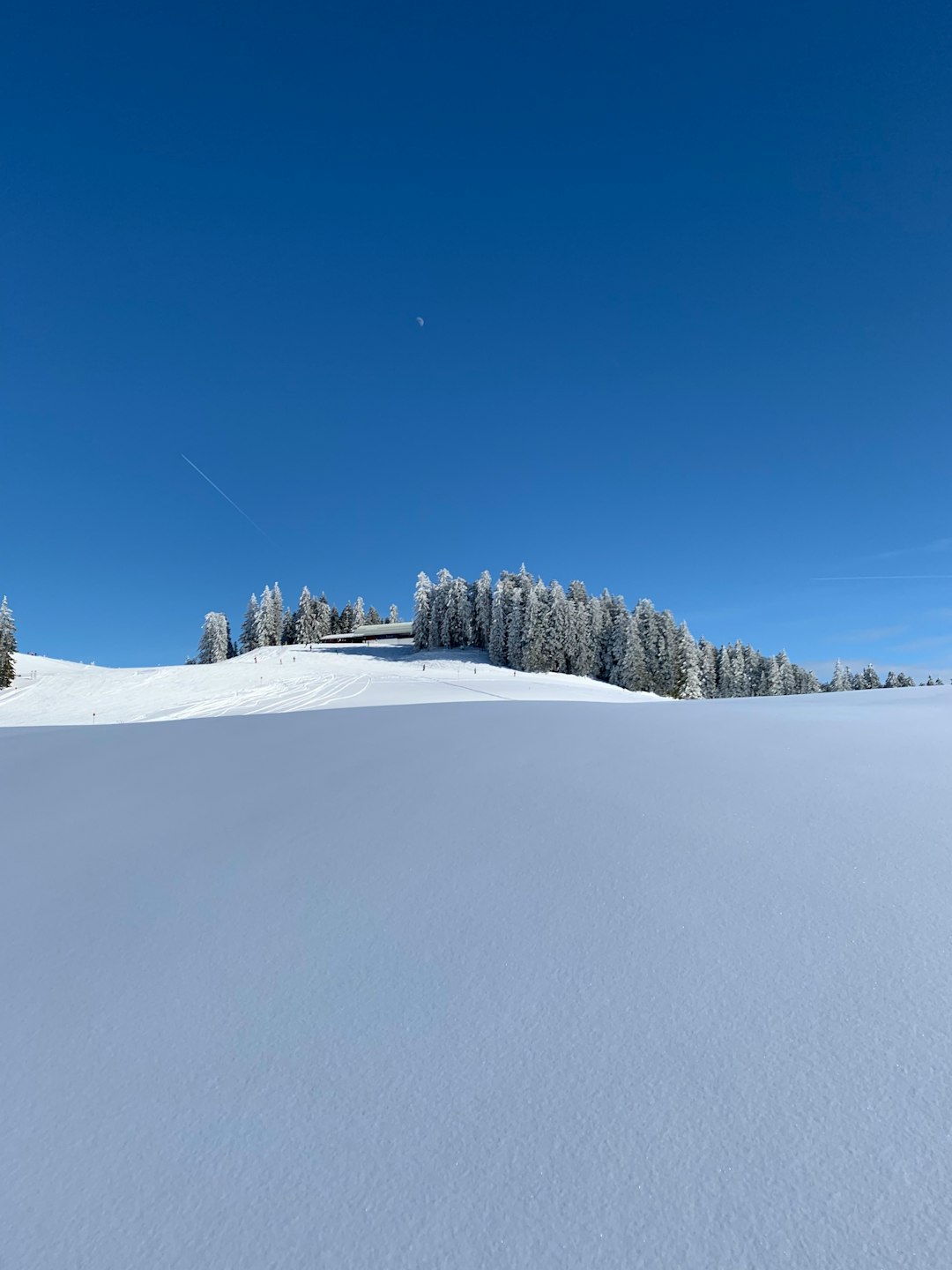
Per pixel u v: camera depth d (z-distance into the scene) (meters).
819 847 2.54
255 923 2.32
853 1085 1.37
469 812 3.28
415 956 2.00
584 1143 1.28
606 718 5.96
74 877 2.91
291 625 81.88
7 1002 1.94
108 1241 1.17
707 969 1.81
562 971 1.86
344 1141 1.34
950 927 1.92
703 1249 1.08
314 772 4.43
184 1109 1.46
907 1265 1.03
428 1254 1.11
